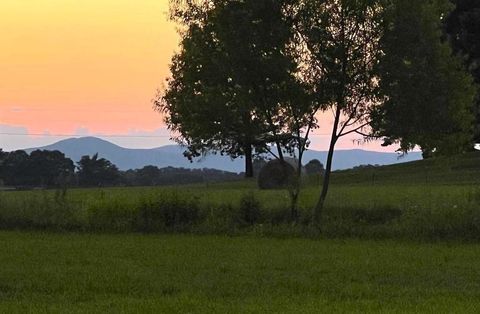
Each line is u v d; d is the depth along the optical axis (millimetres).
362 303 12812
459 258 18875
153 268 17234
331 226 24719
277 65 26281
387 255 19469
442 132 27406
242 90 27047
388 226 24375
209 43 27500
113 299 13383
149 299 13391
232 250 20641
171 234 25344
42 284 14961
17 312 12219
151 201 27141
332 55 26734
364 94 27047
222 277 15898
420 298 13336
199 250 20672
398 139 27703
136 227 26266
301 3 26516
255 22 26531
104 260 18625
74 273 16406
